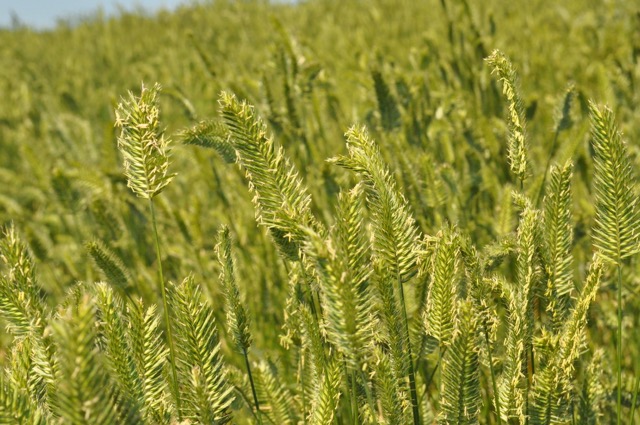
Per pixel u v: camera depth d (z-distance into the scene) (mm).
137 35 10578
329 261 933
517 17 6012
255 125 1069
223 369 1135
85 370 727
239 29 9586
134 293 2510
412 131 2871
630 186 1119
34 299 1143
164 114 5246
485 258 1418
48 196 3883
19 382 1052
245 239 2932
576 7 6492
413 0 8430
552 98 3525
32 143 5625
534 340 1262
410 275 1127
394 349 1143
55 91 7555
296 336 1618
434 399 1926
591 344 2084
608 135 1092
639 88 3160
